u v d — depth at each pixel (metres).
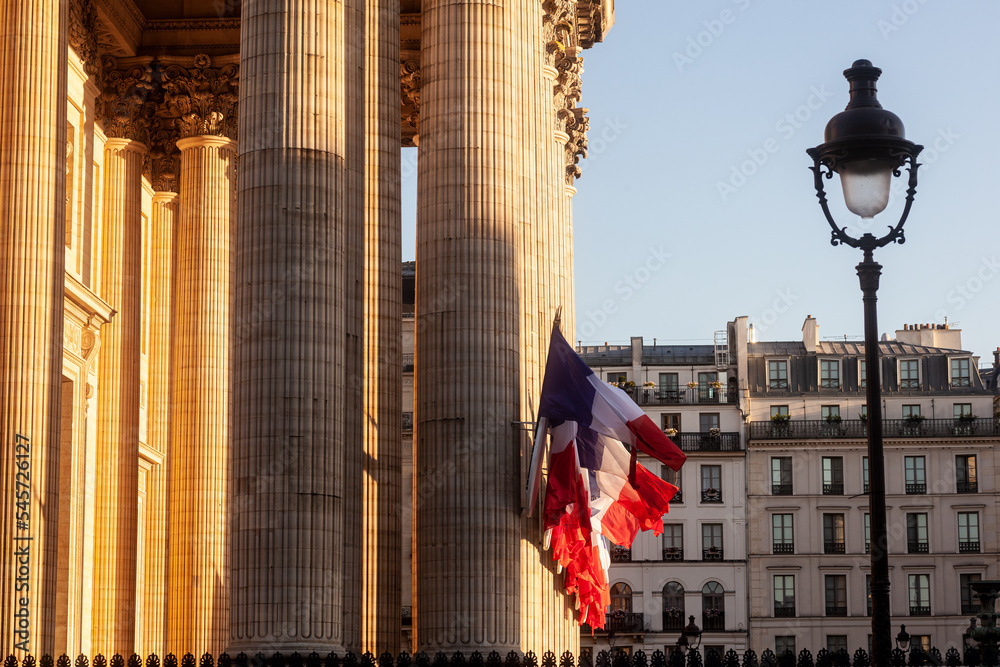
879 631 18.03
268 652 23.86
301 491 24.48
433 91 28.98
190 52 44.62
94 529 39.75
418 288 28.75
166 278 46.91
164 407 46.47
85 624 38.75
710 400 103.25
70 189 38.78
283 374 24.75
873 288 18.77
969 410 102.00
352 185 28.00
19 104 29.61
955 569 99.56
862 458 101.44
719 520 101.25
